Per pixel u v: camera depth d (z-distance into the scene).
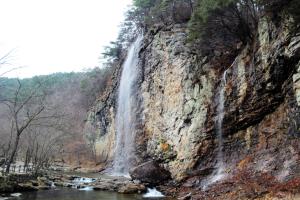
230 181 20.55
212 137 25.02
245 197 16.81
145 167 26.64
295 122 18.61
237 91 23.31
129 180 28.95
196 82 27.78
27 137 45.22
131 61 46.97
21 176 26.23
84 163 53.84
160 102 34.34
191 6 32.31
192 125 27.02
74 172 41.47
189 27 25.72
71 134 61.47
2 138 43.44
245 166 21.03
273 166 18.77
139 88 41.44
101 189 25.59
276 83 20.19
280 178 17.36
